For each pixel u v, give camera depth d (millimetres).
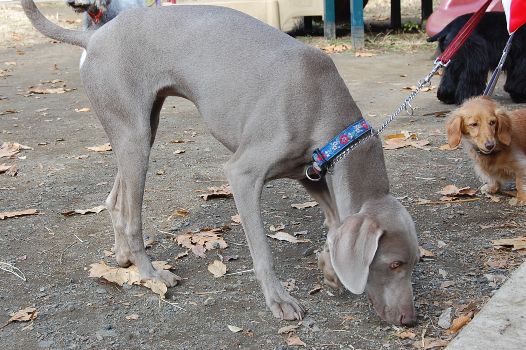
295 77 3416
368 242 3059
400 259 3172
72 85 9273
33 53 11859
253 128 3451
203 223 4699
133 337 3377
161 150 6324
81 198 5223
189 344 3297
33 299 3766
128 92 3715
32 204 5125
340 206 3400
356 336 3287
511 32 5152
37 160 6172
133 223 3854
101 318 3559
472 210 4723
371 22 12852
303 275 3918
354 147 3383
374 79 8672
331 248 3119
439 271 3871
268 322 3445
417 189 5109
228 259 4148
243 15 3711
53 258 4250
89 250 4352
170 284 3848
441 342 3166
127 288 3854
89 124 7344
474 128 4844
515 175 4848
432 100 7598
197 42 3631
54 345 3332
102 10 5914
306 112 3393
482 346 2922
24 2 3939
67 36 3959
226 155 6133
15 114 7867
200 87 3615
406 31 11773
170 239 4484
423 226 4480
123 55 3715
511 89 7363
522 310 3158
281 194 5152
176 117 7496
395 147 5996
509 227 4414
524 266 3561
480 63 7211
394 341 3229
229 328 3404
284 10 11312
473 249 4125
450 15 8914
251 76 3480
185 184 5434
